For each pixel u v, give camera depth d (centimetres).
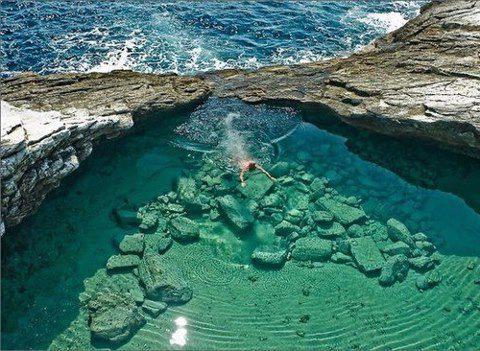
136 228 1223
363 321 1067
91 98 1399
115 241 1179
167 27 2138
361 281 1146
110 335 989
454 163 1426
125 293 1077
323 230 1241
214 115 1553
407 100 1391
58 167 1135
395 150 1475
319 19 2275
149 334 1017
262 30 2156
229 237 1223
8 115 1087
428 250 1206
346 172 1411
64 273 1112
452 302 1103
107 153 1405
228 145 1469
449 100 1343
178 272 1123
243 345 1012
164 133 1492
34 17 2142
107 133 1316
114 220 1238
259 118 1558
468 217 1298
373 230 1252
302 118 1580
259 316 1067
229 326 1044
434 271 1163
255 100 1589
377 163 1442
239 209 1262
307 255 1188
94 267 1131
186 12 2253
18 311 1034
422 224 1273
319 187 1352
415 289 1132
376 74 1555
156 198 1305
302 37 2131
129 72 1609
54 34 2036
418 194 1353
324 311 1084
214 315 1062
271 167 1412
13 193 1028
